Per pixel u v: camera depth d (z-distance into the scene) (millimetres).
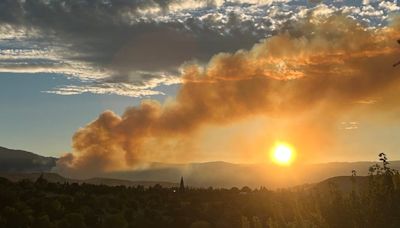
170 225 100062
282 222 16953
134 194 145500
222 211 104938
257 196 110438
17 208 98875
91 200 119938
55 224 90125
